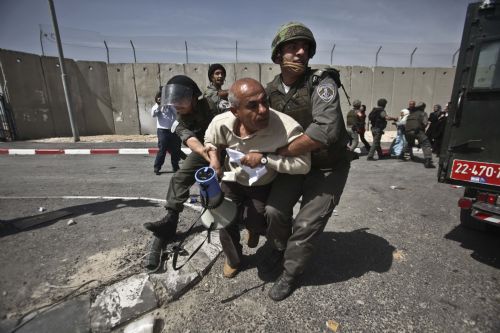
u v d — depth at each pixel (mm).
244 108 1738
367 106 14812
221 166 2260
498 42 2648
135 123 13523
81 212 3590
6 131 11039
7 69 10828
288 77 2066
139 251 2672
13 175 6047
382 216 3863
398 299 2207
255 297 2211
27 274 2311
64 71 10438
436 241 3156
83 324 1867
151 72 13203
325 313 2055
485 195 2863
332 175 2145
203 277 2436
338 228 3467
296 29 1884
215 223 2082
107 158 8117
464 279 2473
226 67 13695
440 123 9258
